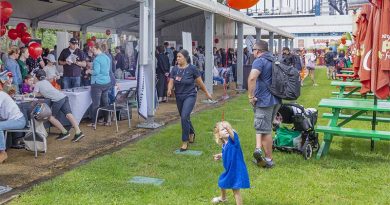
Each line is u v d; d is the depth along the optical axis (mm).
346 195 4867
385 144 7621
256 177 5547
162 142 7598
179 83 7059
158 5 15492
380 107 6734
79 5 13664
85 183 5164
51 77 10172
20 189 5066
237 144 4273
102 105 9141
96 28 17703
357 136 6449
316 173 5734
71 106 8672
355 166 6102
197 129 8789
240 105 12898
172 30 20672
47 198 4613
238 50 17422
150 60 9172
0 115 6254
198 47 19172
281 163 6262
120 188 4996
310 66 20375
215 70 16516
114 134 8484
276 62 5934
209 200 4672
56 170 5918
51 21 14781
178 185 5141
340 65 23469
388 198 4754
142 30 8852
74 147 7316
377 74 5984
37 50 9977
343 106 6789
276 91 5832
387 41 5832
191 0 11055
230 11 14914
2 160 6207
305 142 6562
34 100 7246
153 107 9312
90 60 12219
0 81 6391
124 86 10906
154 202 4555
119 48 15148
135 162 6191
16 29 10844
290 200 4684
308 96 15039
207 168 5918
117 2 14031
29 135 6656
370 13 6195
